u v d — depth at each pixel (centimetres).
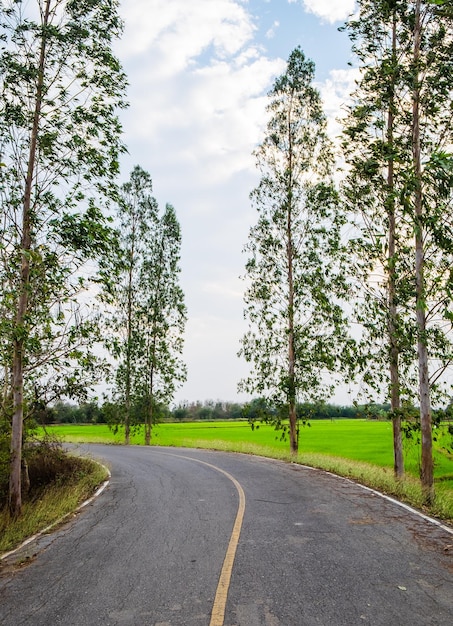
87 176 1112
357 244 1416
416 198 1100
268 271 2280
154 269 3772
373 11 1259
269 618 436
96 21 1108
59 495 1299
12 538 810
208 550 664
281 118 2298
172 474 1611
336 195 1530
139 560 632
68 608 482
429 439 1139
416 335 1176
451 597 479
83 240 1038
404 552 634
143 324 3716
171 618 446
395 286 1294
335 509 929
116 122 1123
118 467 1908
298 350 2167
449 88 1143
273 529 777
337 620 429
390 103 1238
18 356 1065
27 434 1516
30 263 1064
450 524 798
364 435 5500
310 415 2197
